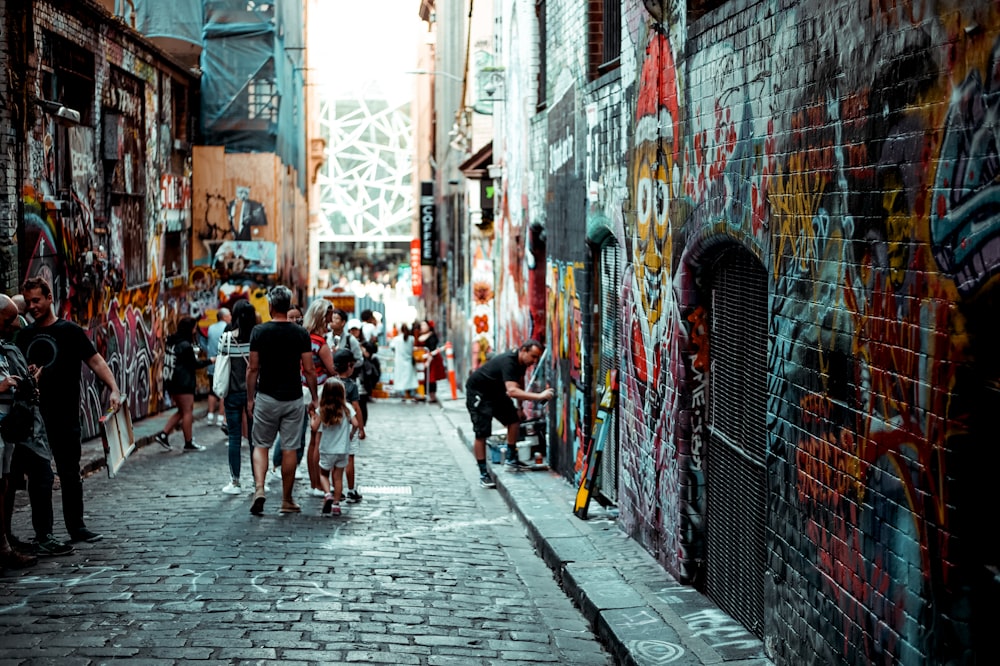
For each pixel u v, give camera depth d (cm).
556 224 1326
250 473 1280
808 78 541
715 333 767
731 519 724
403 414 2242
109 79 1695
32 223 1308
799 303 555
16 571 795
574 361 1207
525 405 1536
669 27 807
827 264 518
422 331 2578
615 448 1060
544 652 672
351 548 912
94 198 1596
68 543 859
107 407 1641
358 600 752
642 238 903
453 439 1762
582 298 1159
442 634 690
